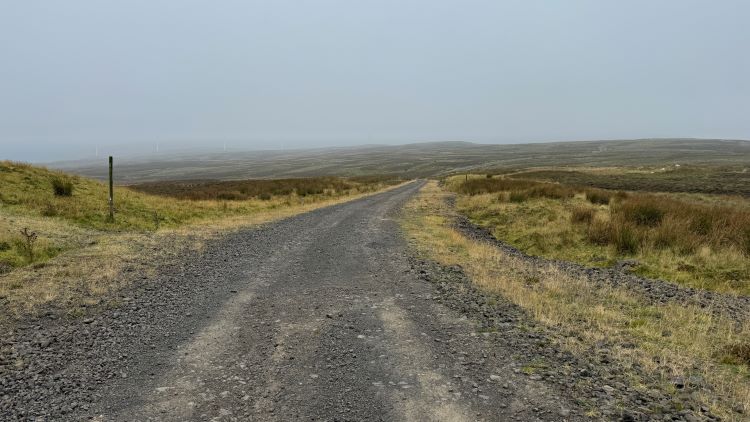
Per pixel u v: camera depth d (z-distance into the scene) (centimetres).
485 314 750
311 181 5312
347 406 452
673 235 1312
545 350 595
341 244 1441
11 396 469
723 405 455
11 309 750
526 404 452
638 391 482
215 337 648
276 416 432
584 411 438
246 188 4022
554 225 1686
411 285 943
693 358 580
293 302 823
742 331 683
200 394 477
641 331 681
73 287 880
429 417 429
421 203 3012
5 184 1950
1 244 1132
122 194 2430
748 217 1412
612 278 1056
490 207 2402
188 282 958
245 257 1230
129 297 838
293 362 562
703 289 983
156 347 610
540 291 906
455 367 544
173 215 2070
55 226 1471
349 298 849
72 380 509
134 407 449
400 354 586
